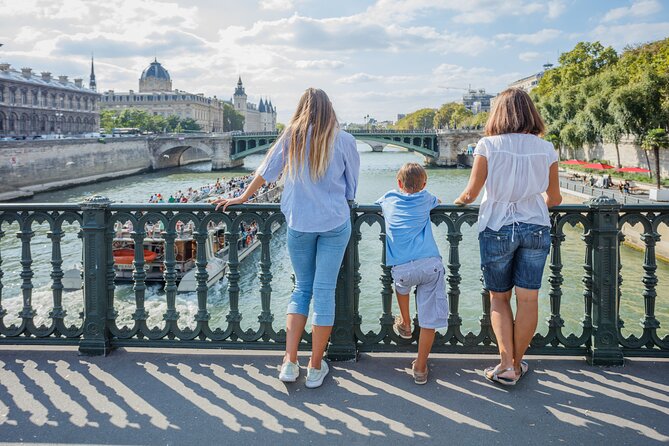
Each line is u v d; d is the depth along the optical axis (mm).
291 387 4078
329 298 4043
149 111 185500
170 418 3648
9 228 36188
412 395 3961
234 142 107062
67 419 3627
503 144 3850
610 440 3395
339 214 3953
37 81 98688
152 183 78000
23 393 3980
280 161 4043
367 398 3920
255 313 19641
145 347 4762
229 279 4699
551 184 3955
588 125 58500
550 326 4562
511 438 3426
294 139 3873
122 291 21734
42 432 3473
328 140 3838
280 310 19891
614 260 4375
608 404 3822
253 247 29562
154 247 22672
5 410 3740
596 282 4402
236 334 4734
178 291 21406
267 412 3727
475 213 4484
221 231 26234
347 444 3363
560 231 4473
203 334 4738
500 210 3914
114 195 63781
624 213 4457
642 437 3422
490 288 4090
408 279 4066
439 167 102625
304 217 3928
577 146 65000
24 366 4422
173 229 4703
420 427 3547
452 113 182625
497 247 3932
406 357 4594
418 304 4129
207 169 108188
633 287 22328
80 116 112938
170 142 100875
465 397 3930
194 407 3789
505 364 4039
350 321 4539
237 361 4523
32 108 94875
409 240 4129
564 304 19656
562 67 82875
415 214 4195
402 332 4676
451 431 3506
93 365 4453
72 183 72562
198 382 4156
